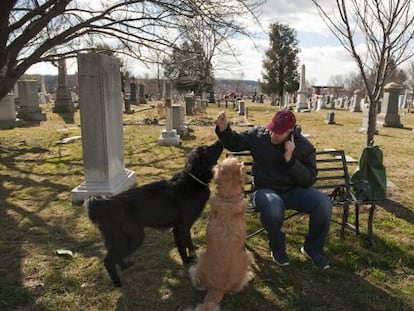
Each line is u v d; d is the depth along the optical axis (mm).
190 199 3676
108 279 3484
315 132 13914
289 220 4879
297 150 3695
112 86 5758
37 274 3559
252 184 4227
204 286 3197
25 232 4512
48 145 10234
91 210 3248
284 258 3707
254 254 3980
